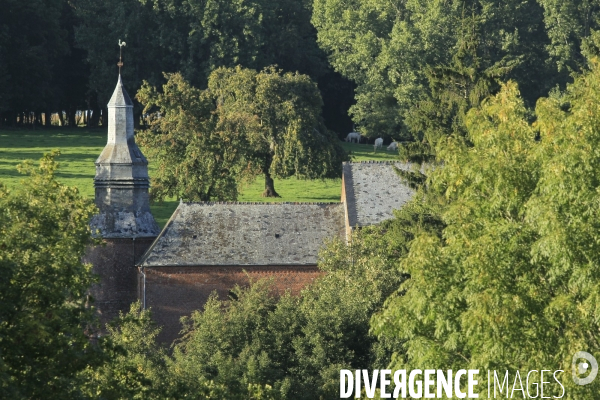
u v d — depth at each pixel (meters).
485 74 169.75
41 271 86.69
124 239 187.25
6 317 83.81
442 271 90.50
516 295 84.50
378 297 152.62
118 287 187.00
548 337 83.81
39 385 85.00
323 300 149.75
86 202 98.38
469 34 176.50
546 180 83.81
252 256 184.38
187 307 182.50
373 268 158.88
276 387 133.62
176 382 117.06
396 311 93.75
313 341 142.62
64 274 88.12
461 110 168.00
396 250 166.38
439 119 171.88
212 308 151.50
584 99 87.25
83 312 91.50
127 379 99.50
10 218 91.00
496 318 83.19
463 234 88.88
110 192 188.88
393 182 194.50
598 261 82.56
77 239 95.31
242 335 146.50
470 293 86.94
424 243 91.31
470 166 90.06
